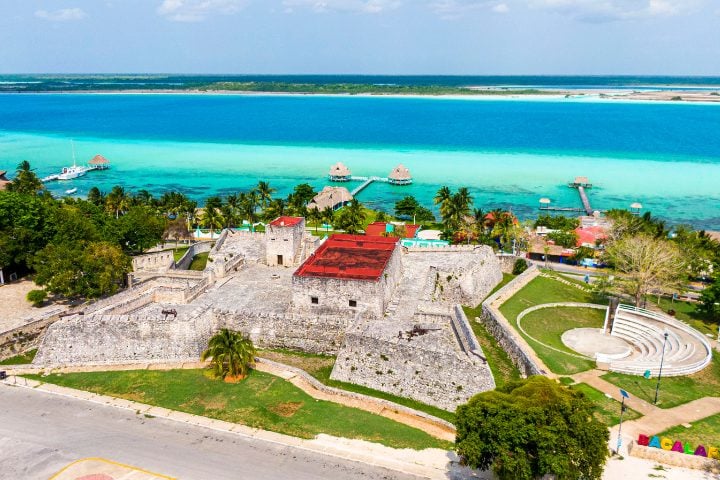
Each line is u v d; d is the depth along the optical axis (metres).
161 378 66.94
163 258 107.62
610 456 50.12
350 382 67.81
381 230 136.75
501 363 71.38
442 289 92.56
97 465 49.84
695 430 54.69
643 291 91.25
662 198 198.12
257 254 108.44
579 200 197.12
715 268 108.56
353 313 78.31
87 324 72.38
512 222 133.12
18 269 98.12
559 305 92.06
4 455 50.97
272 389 64.75
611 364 67.38
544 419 44.16
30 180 153.00
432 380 63.06
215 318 78.75
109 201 142.88
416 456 52.47
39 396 62.22
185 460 50.88
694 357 71.38
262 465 50.44
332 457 51.97
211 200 149.75
